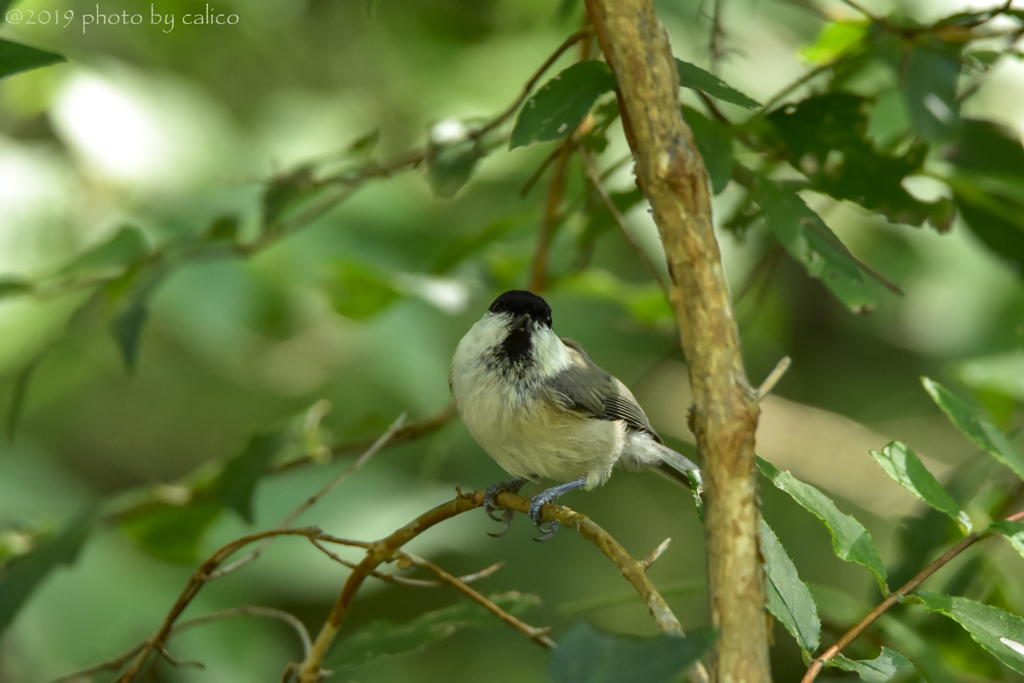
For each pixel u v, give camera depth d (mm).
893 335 12398
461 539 10578
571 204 7523
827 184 6320
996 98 9086
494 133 7730
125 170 10406
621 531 12156
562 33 11406
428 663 11133
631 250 12141
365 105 12289
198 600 9547
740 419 3799
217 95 12312
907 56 6523
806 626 4289
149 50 12141
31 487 10453
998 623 4246
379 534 10195
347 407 11688
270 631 9906
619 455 7922
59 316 10438
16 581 7531
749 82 9898
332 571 10000
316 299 11219
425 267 10672
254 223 10156
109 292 8242
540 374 7391
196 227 9852
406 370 10562
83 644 8984
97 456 12656
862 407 12305
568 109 4805
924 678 4488
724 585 3633
